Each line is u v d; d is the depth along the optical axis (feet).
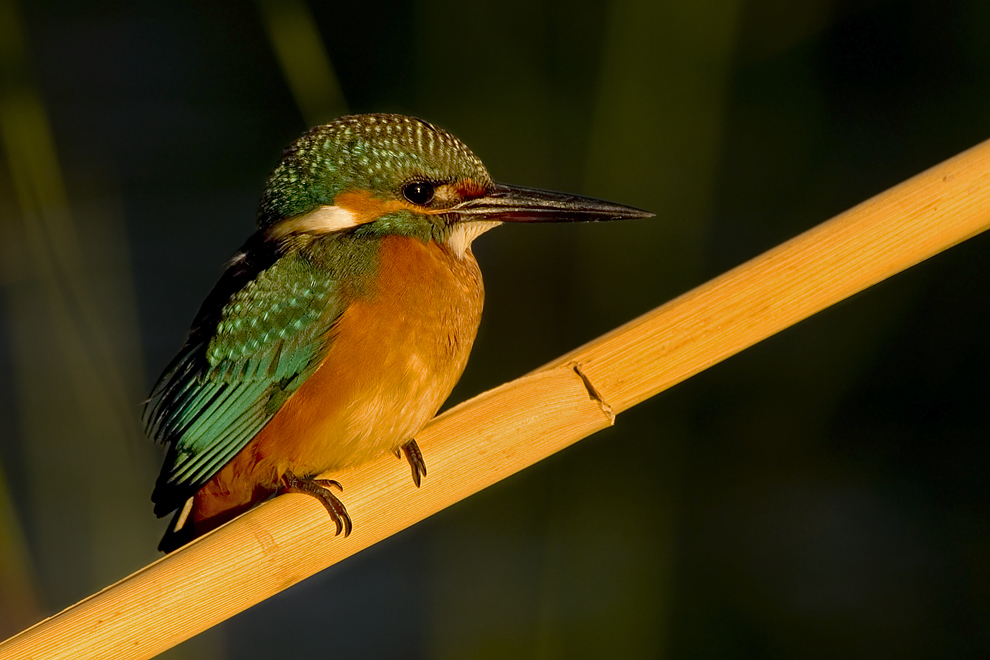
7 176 36.06
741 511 35.78
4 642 16.43
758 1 42.98
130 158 48.73
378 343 21.90
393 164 23.73
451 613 33.47
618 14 35.63
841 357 38.70
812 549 34.40
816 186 42.57
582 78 41.22
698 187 36.94
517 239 40.34
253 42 51.80
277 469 22.33
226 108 50.75
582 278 39.40
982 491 35.58
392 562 36.86
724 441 37.37
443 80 41.32
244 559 17.58
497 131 41.50
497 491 36.29
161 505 22.67
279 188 24.40
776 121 43.39
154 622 16.80
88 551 33.27
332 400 21.97
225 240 45.93
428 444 18.89
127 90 50.80
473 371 40.34
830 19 43.32
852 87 44.19
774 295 18.92
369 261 22.58
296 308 22.33
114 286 42.68
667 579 32.91
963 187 18.86
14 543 28.22
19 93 31.94
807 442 37.63
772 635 32.17
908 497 36.17
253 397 22.41
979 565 33.40
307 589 36.24
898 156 42.86
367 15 45.96
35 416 34.96
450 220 24.09
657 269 38.19
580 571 33.04
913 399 38.24
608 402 19.03
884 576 33.40
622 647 31.65
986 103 43.47
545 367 19.45
